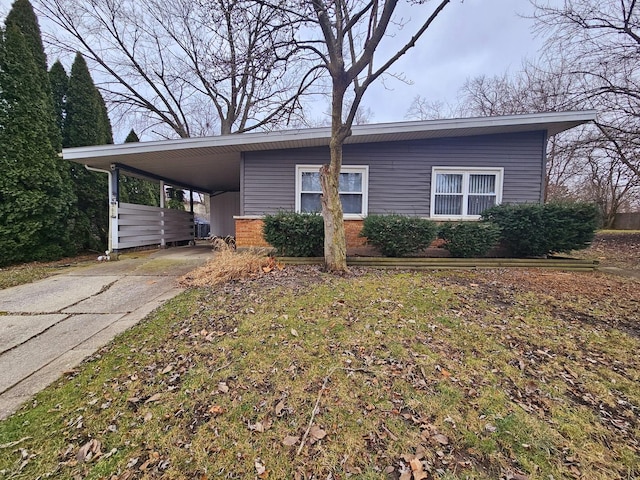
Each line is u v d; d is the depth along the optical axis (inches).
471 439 69.6
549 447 67.6
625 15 376.8
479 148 301.1
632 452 66.7
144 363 99.3
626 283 194.9
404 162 303.7
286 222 245.1
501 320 133.6
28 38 315.9
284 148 299.3
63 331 124.6
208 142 264.2
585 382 92.1
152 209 397.1
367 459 64.2
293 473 60.8
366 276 201.3
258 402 80.8
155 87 593.3
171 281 204.2
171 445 67.3
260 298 154.8
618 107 406.6
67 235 324.5
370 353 104.9
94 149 266.2
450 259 244.1
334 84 183.6
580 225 243.4
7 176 272.1
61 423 73.4
